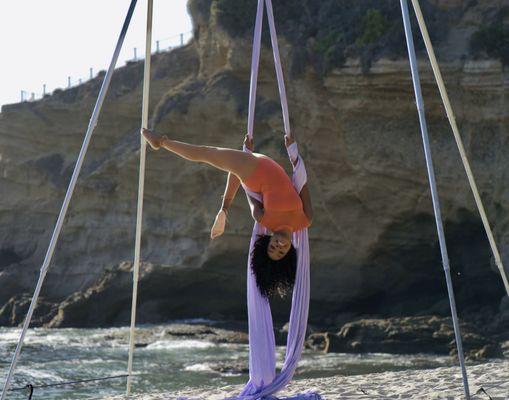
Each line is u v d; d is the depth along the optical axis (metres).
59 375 26.95
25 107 57.88
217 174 44.53
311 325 39.62
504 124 36.91
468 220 38.72
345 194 40.94
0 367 29.09
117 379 25.83
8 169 57.19
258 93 44.03
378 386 12.70
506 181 36.78
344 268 42.28
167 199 47.19
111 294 44.84
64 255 52.75
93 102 54.38
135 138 50.97
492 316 36.47
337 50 39.59
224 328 42.22
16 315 47.75
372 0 41.66
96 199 51.12
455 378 12.96
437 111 38.22
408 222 40.09
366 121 39.78
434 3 40.56
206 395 12.80
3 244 57.12
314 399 8.98
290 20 43.31
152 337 38.09
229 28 44.88
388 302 42.97
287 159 42.19
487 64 36.56
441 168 38.22
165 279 44.88
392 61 37.84
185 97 46.28
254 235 9.01
